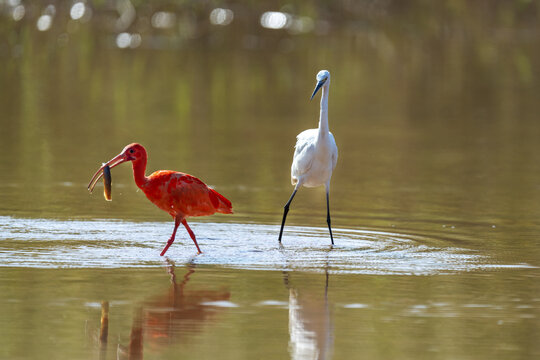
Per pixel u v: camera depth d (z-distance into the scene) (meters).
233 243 11.95
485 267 10.75
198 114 25.88
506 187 16.69
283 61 37.69
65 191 15.36
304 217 13.85
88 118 24.66
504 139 22.53
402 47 42.38
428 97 30.03
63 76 32.72
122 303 9.04
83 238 11.98
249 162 18.84
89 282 9.80
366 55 40.06
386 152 20.59
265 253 11.39
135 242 11.86
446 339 8.07
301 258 11.13
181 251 11.41
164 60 37.03
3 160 18.31
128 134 22.08
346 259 11.11
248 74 34.28
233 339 8.01
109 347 7.75
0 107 26.09
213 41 40.12
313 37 41.62
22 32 36.00
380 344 7.92
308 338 8.02
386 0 42.62
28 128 22.64
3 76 32.34
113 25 39.34
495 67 37.34
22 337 7.97
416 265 10.82
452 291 9.65
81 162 18.34
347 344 7.91
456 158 19.88
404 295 9.48
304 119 25.20
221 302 9.12
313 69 35.84
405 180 17.36
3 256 10.87
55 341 7.88
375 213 14.22
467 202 15.23
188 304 9.04
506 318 8.72
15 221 12.91
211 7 40.03
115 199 14.79
